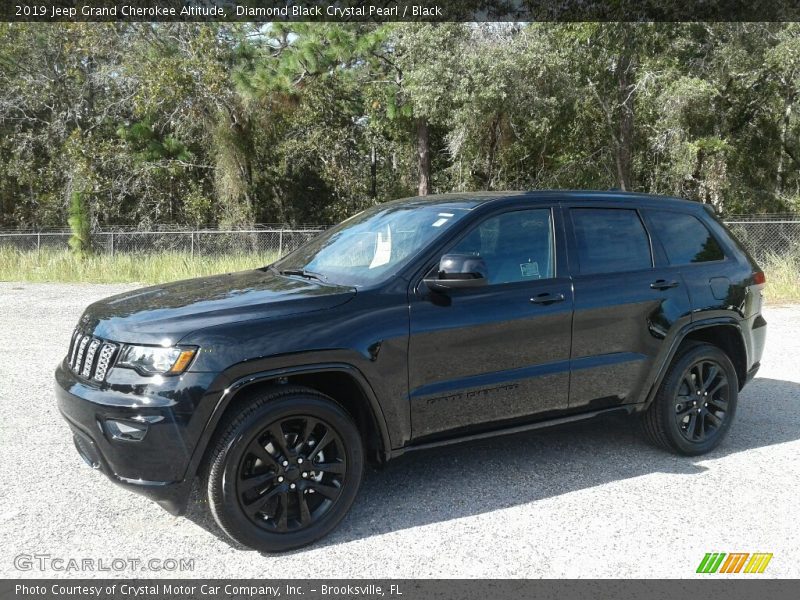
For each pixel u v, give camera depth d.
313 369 3.68
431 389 4.05
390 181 31.28
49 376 7.14
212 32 24.69
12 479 4.50
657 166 25.39
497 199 4.52
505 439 5.35
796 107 25.08
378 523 3.96
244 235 20.09
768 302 12.83
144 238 19.86
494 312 4.20
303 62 25.17
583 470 4.74
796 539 3.79
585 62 23.36
